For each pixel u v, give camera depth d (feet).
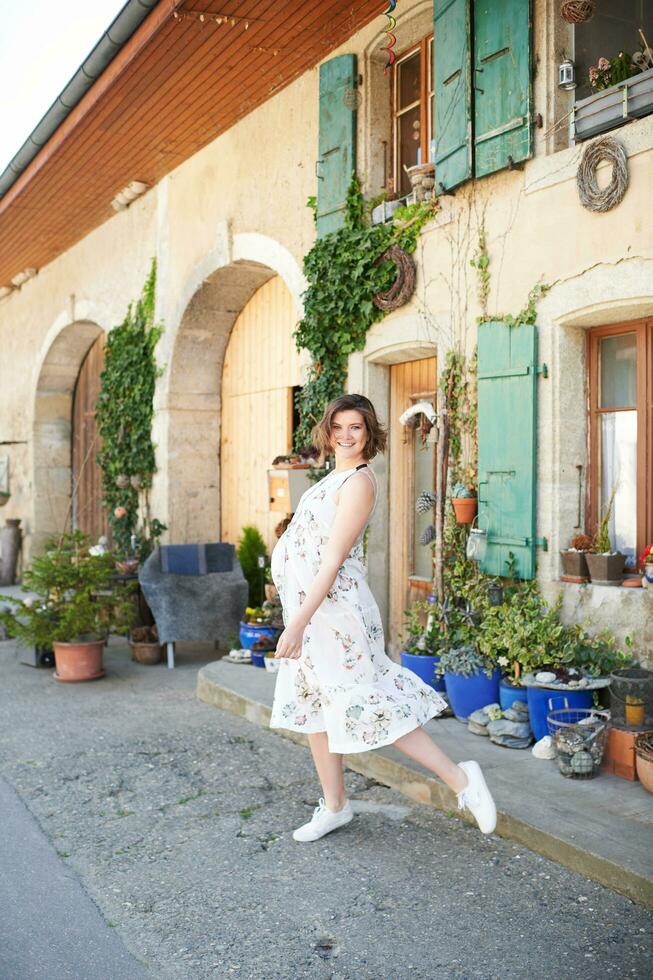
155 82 22.31
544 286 15.48
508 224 16.20
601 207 14.25
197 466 28.73
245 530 26.76
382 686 10.80
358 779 14.25
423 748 10.77
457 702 15.85
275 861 11.31
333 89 20.52
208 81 22.29
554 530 15.55
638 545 15.12
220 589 23.97
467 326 17.15
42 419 41.39
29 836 12.30
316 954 9.02
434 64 17.63
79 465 41.27
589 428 15.78
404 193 20.12
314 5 18.75
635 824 11.27
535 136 15.56
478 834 11.89
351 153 20.01
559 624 15.31
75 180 29.48
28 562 41.60
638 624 14.15
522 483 15.79
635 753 12.68
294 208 22.33
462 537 17.34
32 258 39.17
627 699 13.16
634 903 9.90
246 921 9.74
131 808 13.34
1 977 8.63
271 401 26.27
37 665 23.95
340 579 10.80
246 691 18.74
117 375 31.55
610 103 14.10
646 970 8.57
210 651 26.37
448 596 17.38
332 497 10.91
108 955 9.07
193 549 24.21
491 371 16.40
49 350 39.42
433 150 18.34
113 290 32.89
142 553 29.12
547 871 10.71
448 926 9.51
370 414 10.93
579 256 14.83
